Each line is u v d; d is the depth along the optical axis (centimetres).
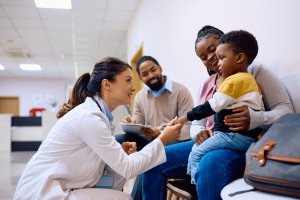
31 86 1204
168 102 220
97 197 117
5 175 394
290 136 88
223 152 111
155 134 176
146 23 431
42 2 457
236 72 119
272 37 143
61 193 114
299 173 76
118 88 137
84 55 830
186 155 150
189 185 144
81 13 511
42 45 717
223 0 196
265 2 148
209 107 115
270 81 124
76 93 147
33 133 694
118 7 493
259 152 89
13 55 813
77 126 121
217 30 153
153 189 145
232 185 98
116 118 430
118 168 118
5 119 677
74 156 122
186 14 269
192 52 254
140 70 220
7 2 454
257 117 108
